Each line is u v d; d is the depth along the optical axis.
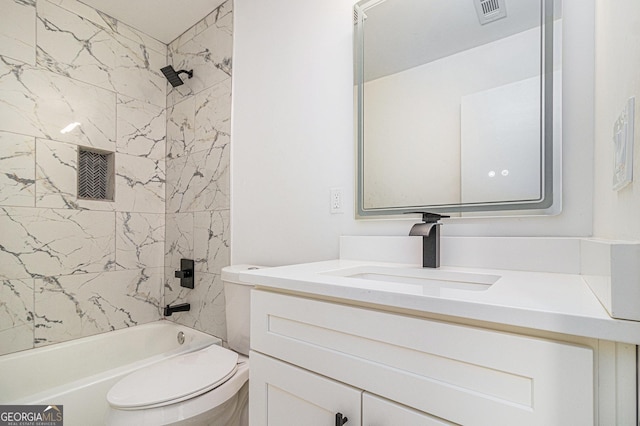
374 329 0.59
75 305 1.76
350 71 1.26
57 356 1.61
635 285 0.38
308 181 1.38
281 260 1.47
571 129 0.82
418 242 1.03
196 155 1.96
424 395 0.53
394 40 1.14
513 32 0.90
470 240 0.94
